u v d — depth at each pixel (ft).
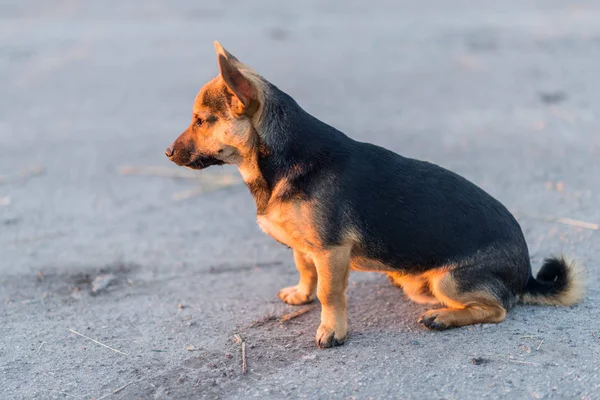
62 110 11.91
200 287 7.20
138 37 16.55
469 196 6.51
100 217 8.31
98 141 10.34
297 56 14.56
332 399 6.04
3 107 12.20
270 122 6.33
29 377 6.34
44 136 10.66
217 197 8.63
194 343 6.56
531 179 8.54
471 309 6.50
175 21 18.10
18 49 15.72
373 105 11.43
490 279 6.49
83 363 6.43
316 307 6.87
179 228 8.08
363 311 6.78
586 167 8.71
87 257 7.66
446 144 9.52
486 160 9.02
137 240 7.90
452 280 6.47
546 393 5.99
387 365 6.23
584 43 14.73
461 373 6.14
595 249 7.32
